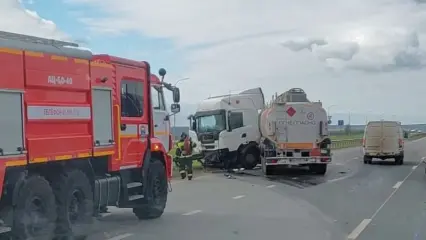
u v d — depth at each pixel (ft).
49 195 26.81
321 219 36.86
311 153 74.59
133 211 37.52
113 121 32.91
